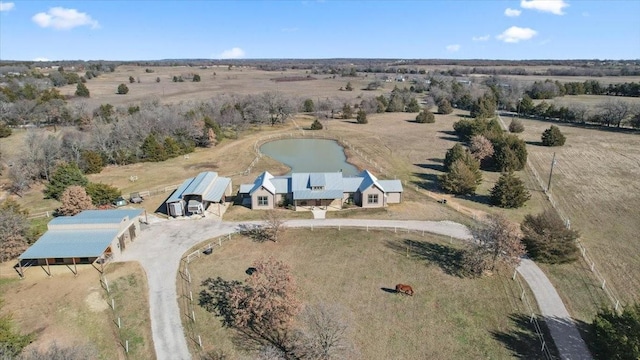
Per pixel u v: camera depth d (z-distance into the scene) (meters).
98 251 45.47
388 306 40.16
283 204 64.81
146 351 35.09
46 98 123.94
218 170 84.75
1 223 48.31
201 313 39.53
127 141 90.81
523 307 40.03
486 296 41.72
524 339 35.81
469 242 47.44
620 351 30.52
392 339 35.88
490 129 104.88
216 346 35.47
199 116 112.62
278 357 32.44
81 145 84.75
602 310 35.72
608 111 124.75
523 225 51.81
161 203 66.38
